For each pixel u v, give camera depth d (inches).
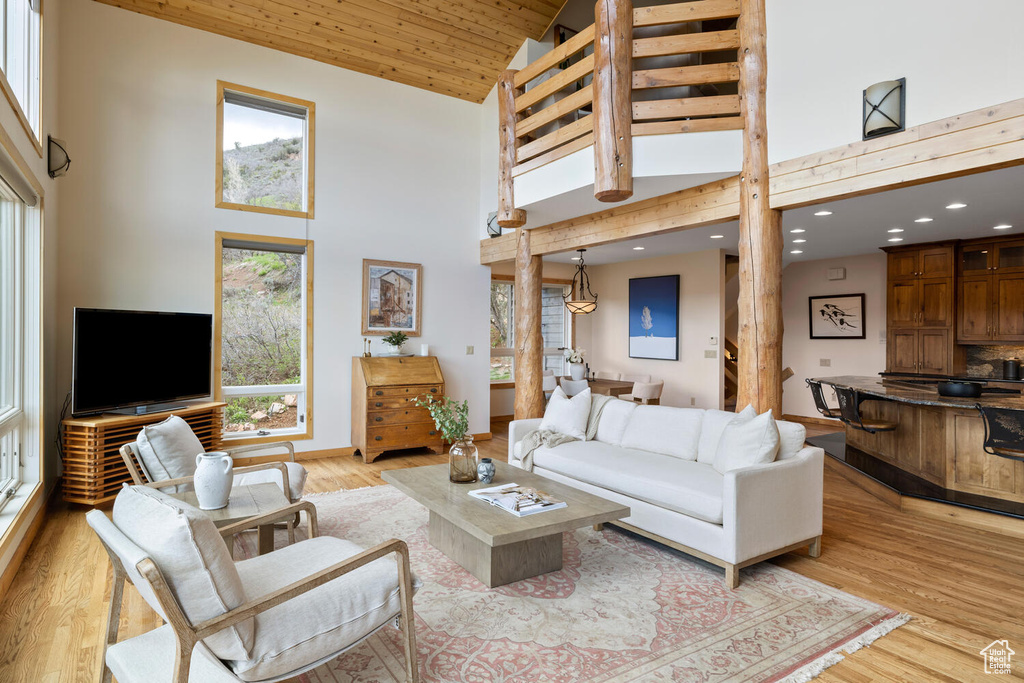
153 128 189.6
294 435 218.1
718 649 86.0
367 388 217.6
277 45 212.4
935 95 119.3
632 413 167.5
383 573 73.1
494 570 107.9
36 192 131.8
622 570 117.0
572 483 149.6
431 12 213.3
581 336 353.1
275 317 217.2
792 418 331.6
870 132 127.6
